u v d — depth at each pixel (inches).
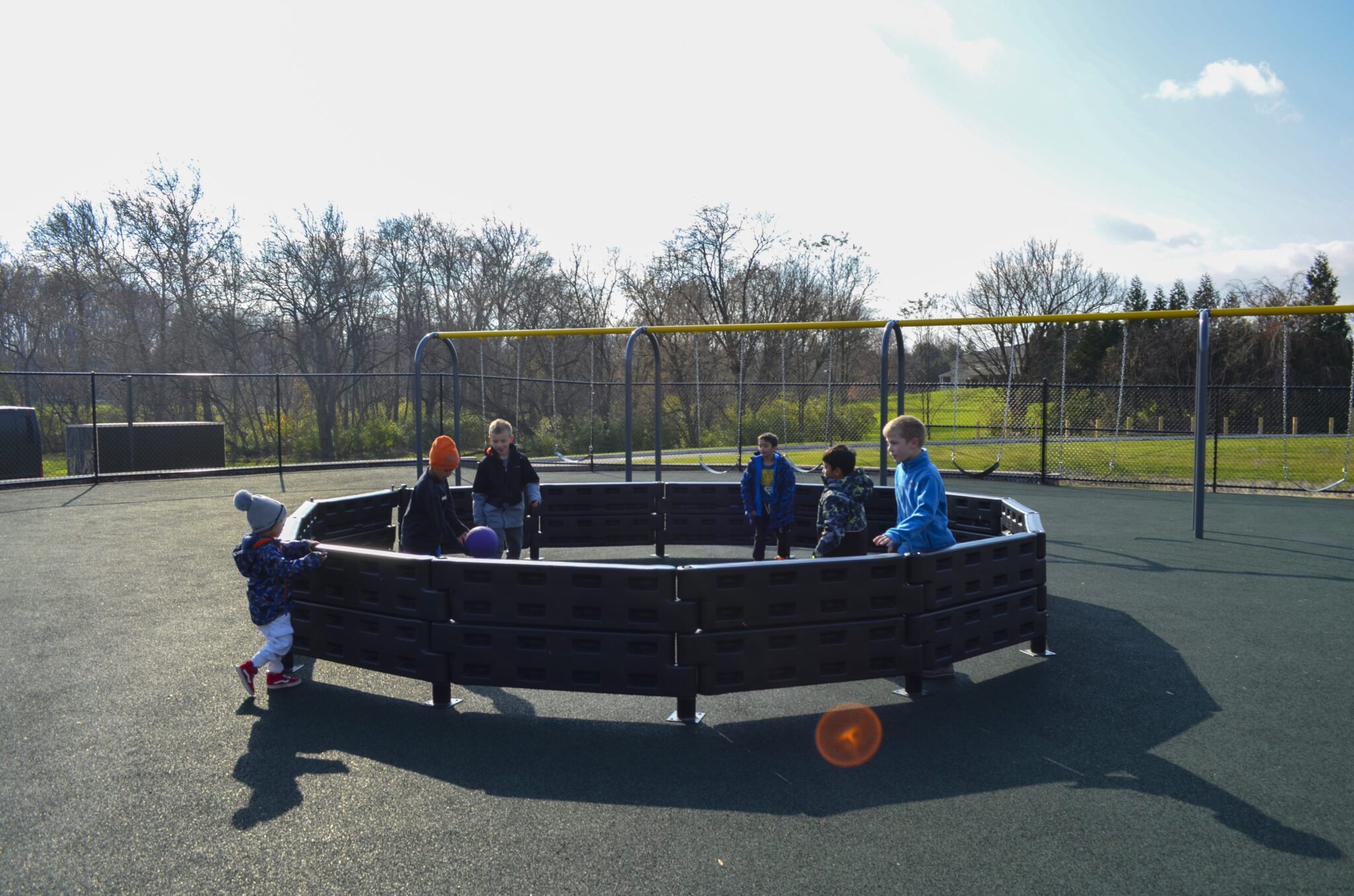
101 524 416.8
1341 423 1225.4
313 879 106.4
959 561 176.6
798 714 167.8
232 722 161.6
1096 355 1904.5
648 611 158.4
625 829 119.6
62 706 169.5
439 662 166.6
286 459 1181.1
